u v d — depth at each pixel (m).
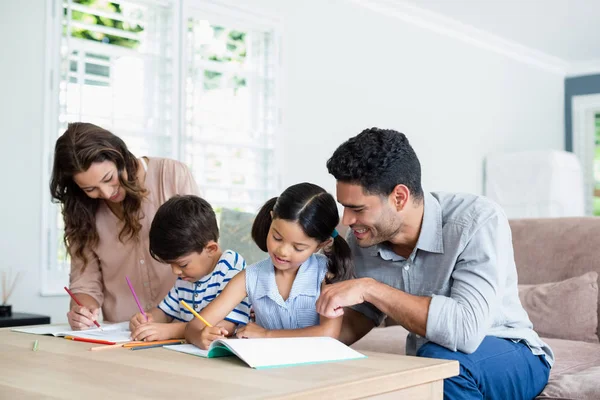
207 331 1.33
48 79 3.24
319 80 4.52
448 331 1.37
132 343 1.40
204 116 3.94
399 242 1.56
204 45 3.95
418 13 5.22
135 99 3.62
